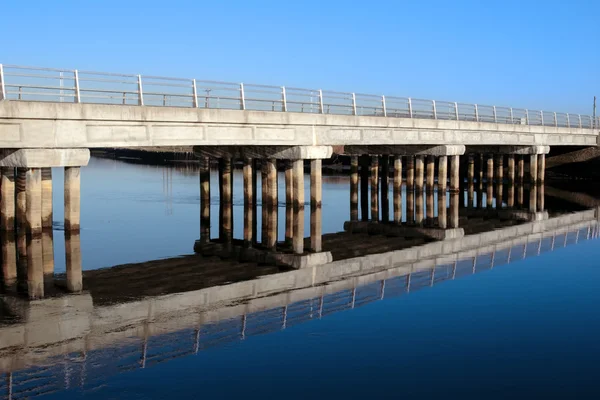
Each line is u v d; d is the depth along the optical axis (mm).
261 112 27625
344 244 27766
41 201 22016
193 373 11859
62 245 24766
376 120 33594
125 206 39844
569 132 53562
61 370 11969
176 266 22266
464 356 12891
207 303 17109
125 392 10953
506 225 34531
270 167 29984
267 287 19125
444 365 12391
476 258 24234
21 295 17781
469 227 33875
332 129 31422
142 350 13148
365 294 18156
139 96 23719
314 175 30312
